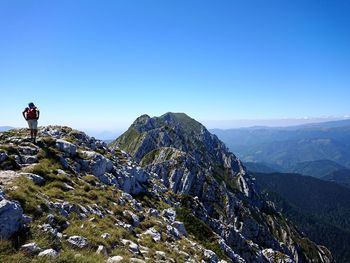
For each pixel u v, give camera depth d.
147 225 29.06
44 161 27.84
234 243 85.62
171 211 43.72
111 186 34.31
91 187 28.52
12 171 22.05
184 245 29.58
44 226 15.75
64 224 17.72
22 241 14.05
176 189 164.88
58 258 13.60
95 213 22.77
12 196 16.73
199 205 82.94
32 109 31.31
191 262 25.14
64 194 23.09
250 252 89.06
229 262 46.41
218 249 48.25
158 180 77.75
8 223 14.11
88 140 48.03
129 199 32.88
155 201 46.06
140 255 20.12
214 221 84.75
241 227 164.12
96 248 16.98
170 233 31.44
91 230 18.91
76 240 16.34
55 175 25.92
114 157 49.31
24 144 29.94
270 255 102.25
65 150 33.44
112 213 25.86
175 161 177.75
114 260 16.23
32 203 17.08
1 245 12.98
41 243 14.25
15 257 12.57
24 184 19.28
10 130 39.66
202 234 51.56
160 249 24.05
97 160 35.47
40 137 34.06
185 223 51.19
